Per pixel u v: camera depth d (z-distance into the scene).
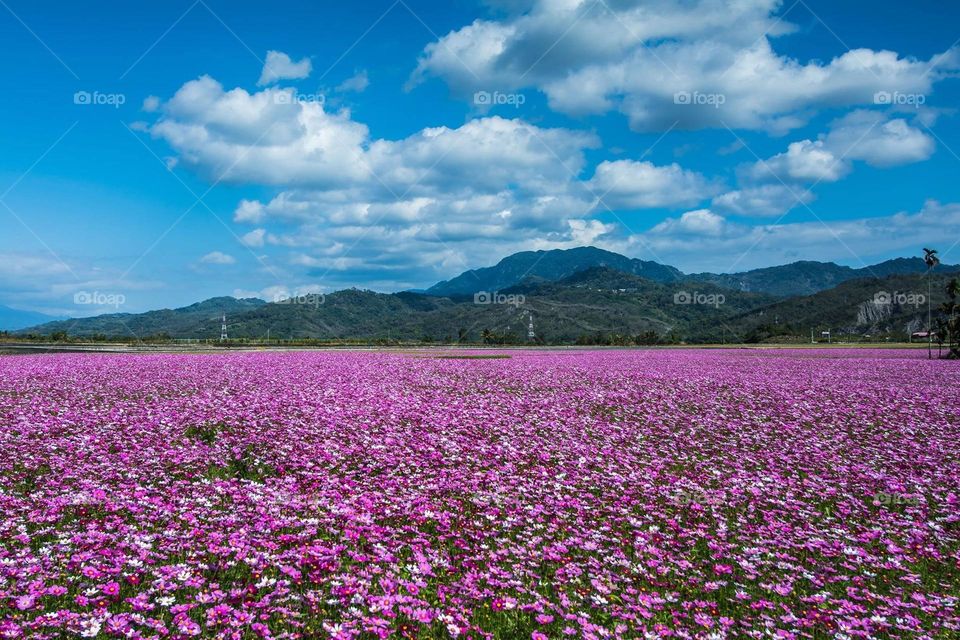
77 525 6.98
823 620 5.45
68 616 4.52
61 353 41.66
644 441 13.94
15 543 6.40
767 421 16.92
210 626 4.68
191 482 9.14
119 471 9.60
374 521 7.55
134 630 4.45
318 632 4.75
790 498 9.51
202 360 34.44
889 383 26.41
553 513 8.38
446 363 36.22
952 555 7.32
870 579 6.61
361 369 30.31
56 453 10.77
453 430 14.10
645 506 8.84
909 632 5.34
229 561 6.06
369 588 5.50
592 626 4.94
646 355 50.06
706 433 15.21
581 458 11.86
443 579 6.01
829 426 16.23
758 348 66.12
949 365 36.66
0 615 4.64
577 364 37.16
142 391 19.69
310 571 5.84
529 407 18.44
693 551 7.34
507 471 10.59
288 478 9.51
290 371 27.92
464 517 8.08
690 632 5.22
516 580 5.91
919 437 14.80
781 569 6.76
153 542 6.46
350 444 12.12
